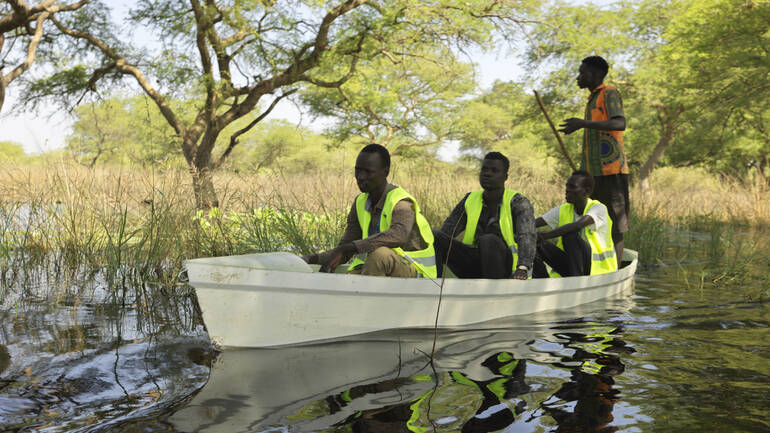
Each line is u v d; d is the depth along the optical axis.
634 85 22.92
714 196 14.80
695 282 5.94
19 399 2.44
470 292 3.86
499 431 2.14
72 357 3.04
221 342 3.15
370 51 13.62
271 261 3.30
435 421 2.24
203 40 11.90
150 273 5.36
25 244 5.99
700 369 2.94
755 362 3.07
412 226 3.82
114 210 6.45
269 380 2.71
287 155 33.88
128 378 2.72
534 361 3.06
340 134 23.56
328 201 7.90
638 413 2.34
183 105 13.45
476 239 4.62
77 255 5.88
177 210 6.06
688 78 17.91
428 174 10.47
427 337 3.54
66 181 6.46
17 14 12.32
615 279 5.19
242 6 11.44
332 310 3.40
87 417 2.25
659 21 23.30
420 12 13.30
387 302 3.58
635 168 27.67
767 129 20.47
